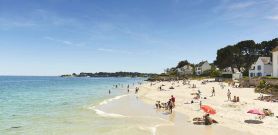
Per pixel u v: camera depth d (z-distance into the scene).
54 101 52.16
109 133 23.98
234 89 63.91
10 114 35.09
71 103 48.38
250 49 134.12
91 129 25.59
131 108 41.25
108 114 35.25
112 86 122.38
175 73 193.62
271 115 29.59
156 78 187.00
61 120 30.67
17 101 52.22
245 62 132.38
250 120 27.89
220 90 63.50
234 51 128.50
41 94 71.50
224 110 34.00
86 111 37.88
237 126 25.64
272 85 56.59
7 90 89.81
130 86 120.56
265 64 88.62
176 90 72.69
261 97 43.69
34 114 35.09
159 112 36.91
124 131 24.73
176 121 29.50
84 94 72.12
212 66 165.38
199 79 129.75
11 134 23.75
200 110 36.19
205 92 60.62
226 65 128.62
